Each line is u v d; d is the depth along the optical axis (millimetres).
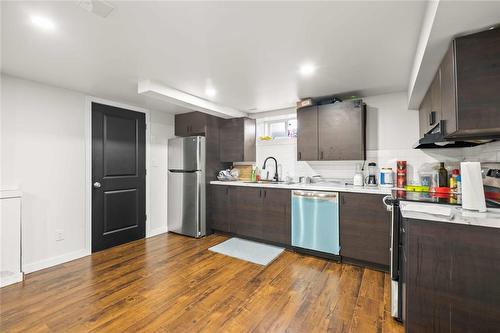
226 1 1338
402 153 2992
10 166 2463
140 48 1896
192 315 1808
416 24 1562
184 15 1471
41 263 2639
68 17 1482
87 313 1829
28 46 1850
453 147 2596
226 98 3291
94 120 3154
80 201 3004
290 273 2504
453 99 1419
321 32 1670
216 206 3902
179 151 3980
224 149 4156
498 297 1201
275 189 3279
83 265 2717
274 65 2221
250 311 1856
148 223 3828
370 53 1979
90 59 2090
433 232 1339
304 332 1622
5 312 1840
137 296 2064
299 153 3393
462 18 1213
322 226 2887
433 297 1338
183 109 3924
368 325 1691
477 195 1373
